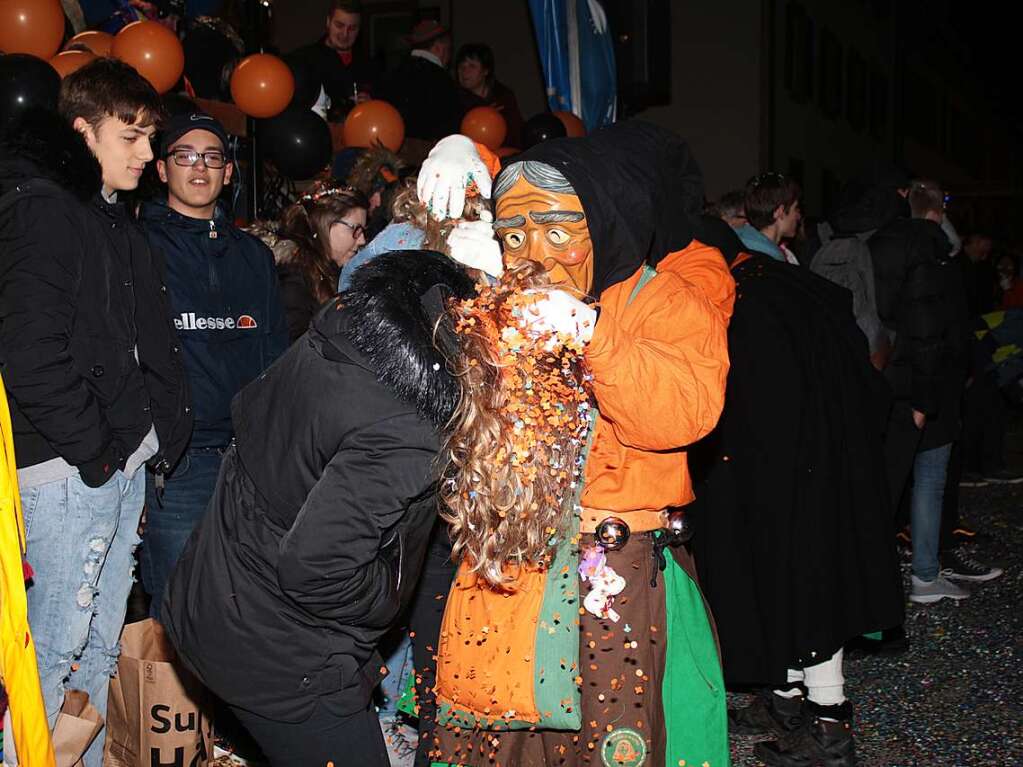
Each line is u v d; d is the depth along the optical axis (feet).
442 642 7.72
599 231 7.25
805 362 11.29
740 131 39.88
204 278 10.89
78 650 9.04
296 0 39.14
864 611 11.17
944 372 15.75
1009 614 16.80
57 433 8.59
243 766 10.75
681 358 7.00
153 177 11.82
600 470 7.44
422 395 6.27
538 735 7.69
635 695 7.41
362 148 18.33
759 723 12.42
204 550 6.97
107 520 9.07
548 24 22.57
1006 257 40.70
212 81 17.56
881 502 11.48
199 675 7.08
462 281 6.89
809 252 18.74
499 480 6.52
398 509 6.43
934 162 102.53
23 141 8.93
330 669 6.88
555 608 7.32
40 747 6.32
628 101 21.59
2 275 8.61
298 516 6.41
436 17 39.88
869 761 11.84
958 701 13.46
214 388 10.76
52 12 13.79
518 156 7.54
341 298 6.70
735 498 11.23
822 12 52.06
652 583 7.58
